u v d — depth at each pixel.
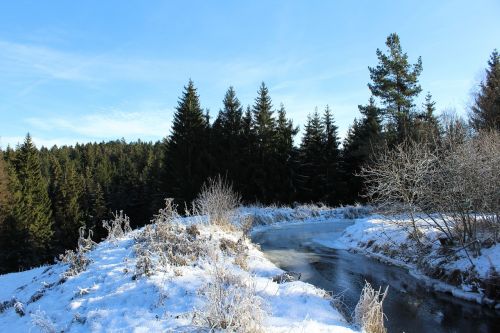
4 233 32.66
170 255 9.55
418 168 13.49
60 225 45.34
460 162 11.98
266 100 43.22
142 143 93.94
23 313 8.04
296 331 5.84
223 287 6.53
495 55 38.34
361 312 6.90
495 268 10.25
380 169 16.92
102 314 6.86
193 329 5.81
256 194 41.06
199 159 38.84
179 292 7.67
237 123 42.44
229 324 5.64
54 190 49.84
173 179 39.59
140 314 6.76
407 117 35.59
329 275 12.89
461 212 11.98
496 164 11.52
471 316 9.09
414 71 36.03
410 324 8.66
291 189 42.53
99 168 65.38
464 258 11.59
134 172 60.84
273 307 7.25
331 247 18.73
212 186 21.78
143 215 56.91
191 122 40.06
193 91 41.12
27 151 41.38
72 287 8.66
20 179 40.53
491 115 27.00
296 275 12.69
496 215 11.96
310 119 45.81
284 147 43.25
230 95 43.03
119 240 12.32
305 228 26.70
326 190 44.44
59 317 7.23
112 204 57.41
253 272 10.60
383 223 18.38
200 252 10.27
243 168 40.41
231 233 15.84
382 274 13.01
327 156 44.88
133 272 8.76
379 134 36.97
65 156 75.75
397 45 36.03
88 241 12.07
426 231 14.47
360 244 17.92
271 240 21.11
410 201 14.10
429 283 11.73
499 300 9.64
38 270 14.14
